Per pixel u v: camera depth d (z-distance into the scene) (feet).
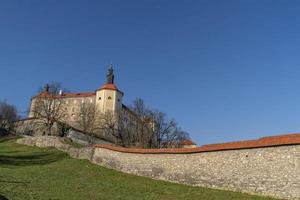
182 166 98.07
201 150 94.17
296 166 73.92
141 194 87.25
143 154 111.14
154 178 104.22
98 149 133.49
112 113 328.08
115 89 398.21
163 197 83.87
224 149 88.74
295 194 72.43
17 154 162.81
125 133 250.37
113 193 88.43
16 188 85.05
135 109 252.83
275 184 76.38
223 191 84.48
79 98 410.31
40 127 284.61
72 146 162.20
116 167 119.34
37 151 170.50
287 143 76.33
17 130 304.71
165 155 104.17
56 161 140.67
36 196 77.97
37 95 291.58
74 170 119.96
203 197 81.61
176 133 241.35
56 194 83.15
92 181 102.99
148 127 238.68
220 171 88.28
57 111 275.18
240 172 83.87
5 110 350.84
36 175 110.11
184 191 88.22
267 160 79.36
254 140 83.20
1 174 106.52
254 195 78.89
